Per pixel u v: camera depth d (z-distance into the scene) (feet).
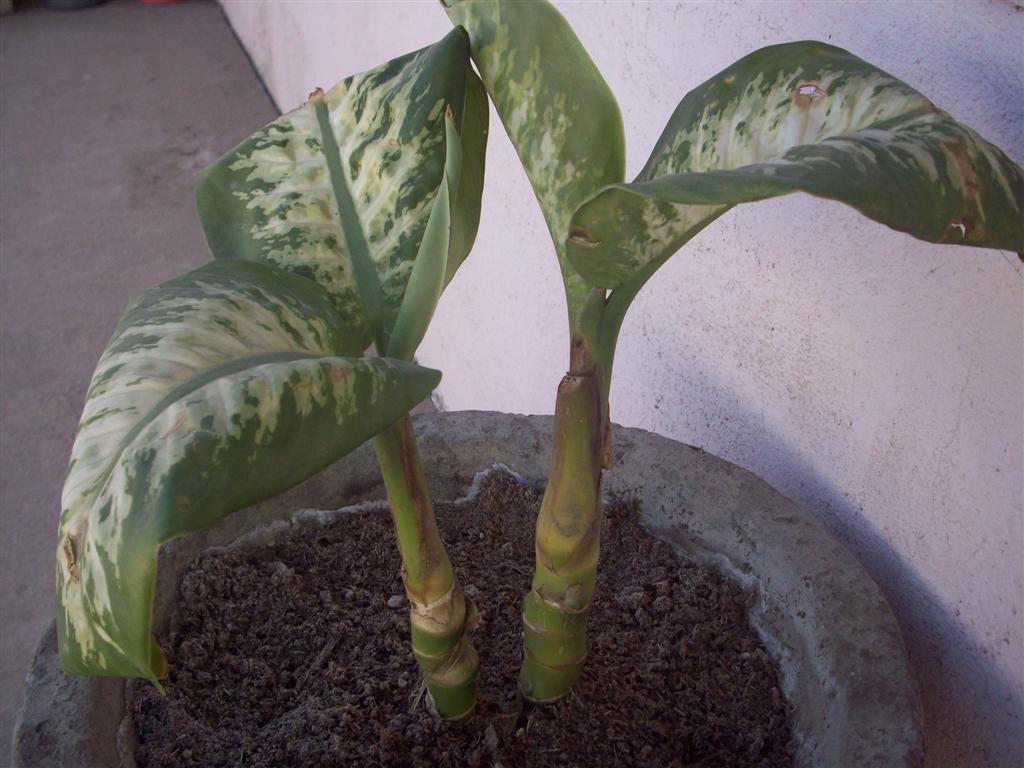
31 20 6.57
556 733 1.52
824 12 1.43
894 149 0.84
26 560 2.91
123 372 0.96
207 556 1.80
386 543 1.86
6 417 3.41
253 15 5.47
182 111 5.36
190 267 4.15
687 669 1.59
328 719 1.55
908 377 1.46
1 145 5.07
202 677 1.63
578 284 1.21
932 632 1.57
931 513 1.50
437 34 2.71
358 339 1.27
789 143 1.02
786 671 1.54
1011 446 1.33
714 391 1.91
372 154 1.32
